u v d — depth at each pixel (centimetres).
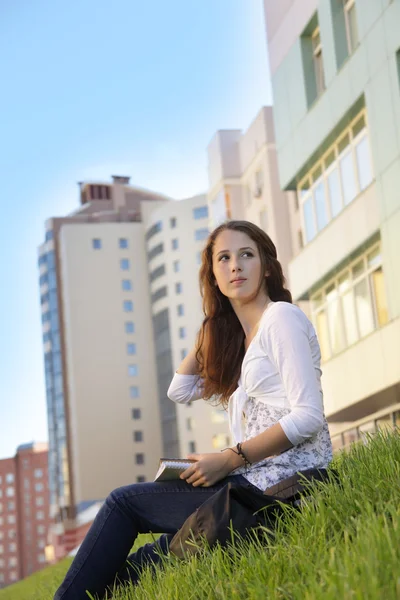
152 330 9612
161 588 320
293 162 2447
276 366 357
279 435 344
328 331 2361
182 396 417
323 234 2297
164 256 9406
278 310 361
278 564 279
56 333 9725
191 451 8806
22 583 1559
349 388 2159
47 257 9981
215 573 307
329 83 2194
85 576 355
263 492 347
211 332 402
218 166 4712
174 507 354
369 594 218
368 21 1970
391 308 1938
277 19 2503
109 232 9781
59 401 9544
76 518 9119
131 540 359
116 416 9319
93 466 9150
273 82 2559
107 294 9644
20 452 13988
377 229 1992
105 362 9444
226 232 385
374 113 1970
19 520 13788
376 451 369
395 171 1886
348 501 310
